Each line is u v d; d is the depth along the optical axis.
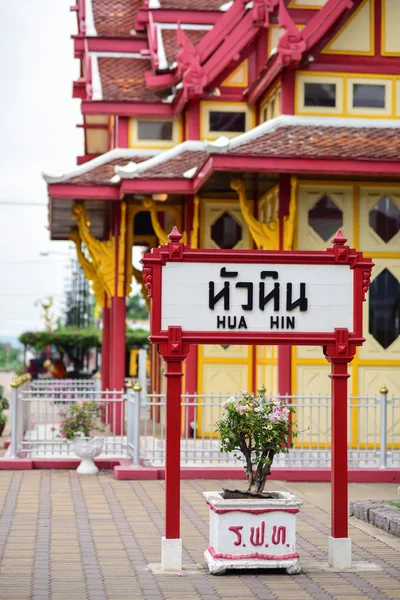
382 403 17.81
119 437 21.86
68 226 29.14
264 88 21.81
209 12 26.86
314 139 19.42
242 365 22.19
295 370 19.45
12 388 19.02
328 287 10.85
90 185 22.89
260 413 10.88
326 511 14.61
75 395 26.84
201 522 13.55
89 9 27.69
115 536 12.48
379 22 20.45
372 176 19.55
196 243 21.98
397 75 20.50
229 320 10.70
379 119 20.41
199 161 22.58
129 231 23.78
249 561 10.39
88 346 48.81
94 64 26.06
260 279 10.76
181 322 10.67
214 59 23.19
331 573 10.54
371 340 19.83
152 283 10.66
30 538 12.32
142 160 24.47
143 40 26.88
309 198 19.84
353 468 17.70
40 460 18.91
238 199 22.64
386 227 19.98
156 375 27.89
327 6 19.94
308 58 20.23
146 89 25.14
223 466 17.94
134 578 10.24
